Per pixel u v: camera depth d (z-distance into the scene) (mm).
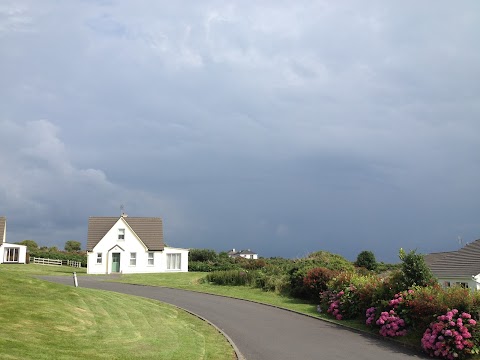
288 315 21672
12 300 17047
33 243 77562
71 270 54594
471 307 14641
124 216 53938
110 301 21078
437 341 14109
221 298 27484
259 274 33219
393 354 14336
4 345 11422
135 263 51688
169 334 16109
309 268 27766
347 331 17969
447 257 35031
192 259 61844
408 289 17625
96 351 12531
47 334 13469
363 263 45062
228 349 14617
